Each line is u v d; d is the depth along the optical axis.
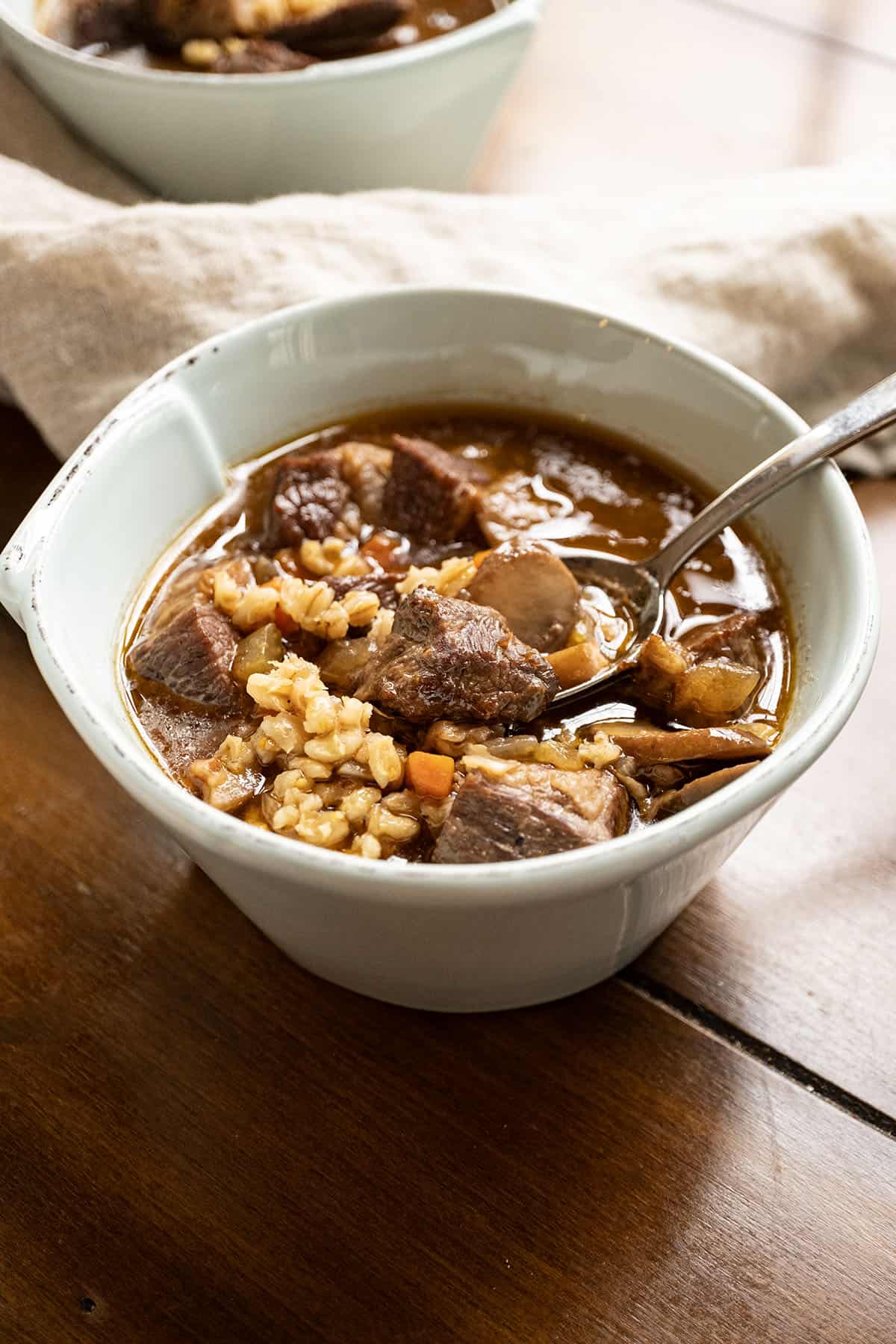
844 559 0.41
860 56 0.64
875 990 0.42
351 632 0.44
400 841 0.40
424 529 0.46
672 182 0.59
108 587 0.43
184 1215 0.39
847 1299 0.38
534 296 0.46
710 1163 0.40
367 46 0.60
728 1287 0.38
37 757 0.46
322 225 0.52
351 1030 0.42
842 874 0.44
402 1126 0.40
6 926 0.43
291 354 0.46
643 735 0.41
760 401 0.44
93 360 0.50
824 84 0.62
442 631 0.41
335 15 0.59
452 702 0.42
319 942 0.39
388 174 0.56
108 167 0.56
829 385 0.54
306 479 0.46
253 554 0.46
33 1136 0.40
